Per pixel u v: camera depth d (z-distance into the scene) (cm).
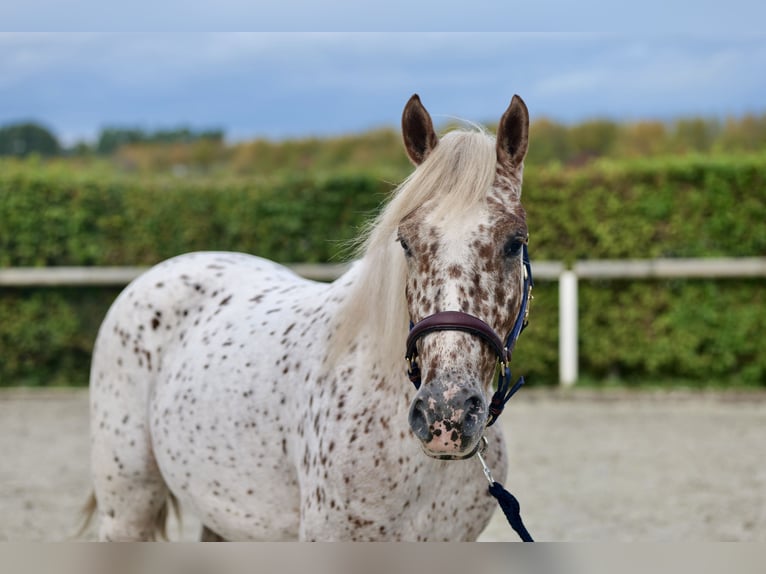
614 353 1108
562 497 671
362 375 301
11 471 763
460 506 310
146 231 1149
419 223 270
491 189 277
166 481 385
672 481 714
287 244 1145
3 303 1143
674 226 1099
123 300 412
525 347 1105
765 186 1087
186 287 406
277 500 336
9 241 1145
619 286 1099
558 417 970
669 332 1098
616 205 1096
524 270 297
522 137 294
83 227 1146
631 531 584
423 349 260
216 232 1151
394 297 292
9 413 1016
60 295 1146
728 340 1090
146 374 395
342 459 296
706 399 1052
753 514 622
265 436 334
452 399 246
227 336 368
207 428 351
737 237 1097
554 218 1105
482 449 297
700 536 571
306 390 318
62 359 1176
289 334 343
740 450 819
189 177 1194
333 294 339
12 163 1224
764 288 1084
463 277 259
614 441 859
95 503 427
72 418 988
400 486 293
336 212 1134
